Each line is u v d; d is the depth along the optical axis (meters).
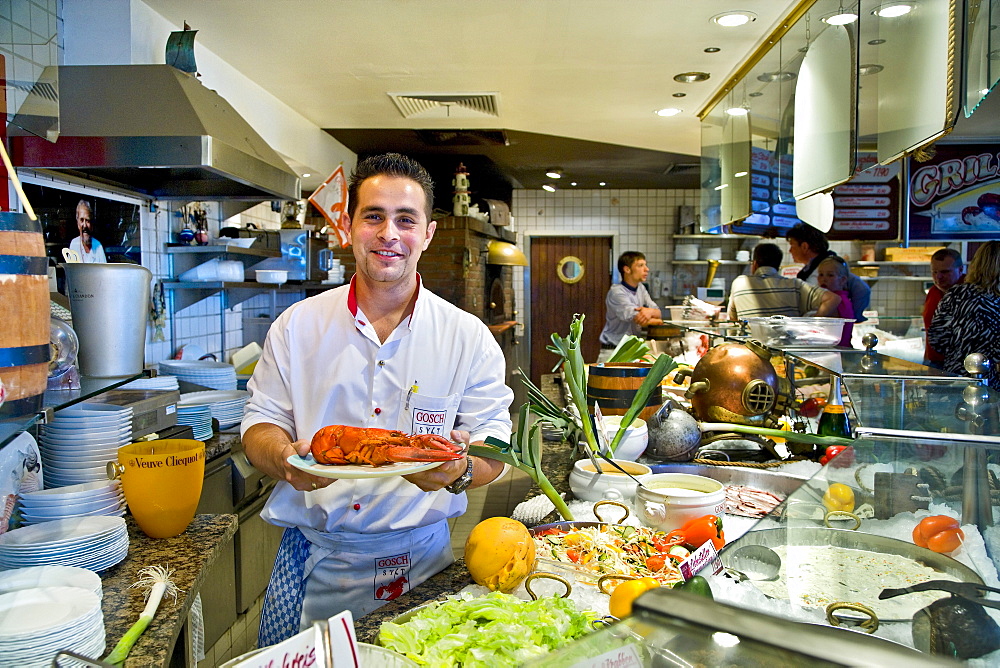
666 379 3.17
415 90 4.42
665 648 0.63
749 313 4.30
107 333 1.93
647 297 6.11
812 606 0.90
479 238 6.94
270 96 4.50
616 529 1.32
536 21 3.31
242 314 4.57
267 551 3.09
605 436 1.72
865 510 1.16
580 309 9.20
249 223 4.48
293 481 1.29
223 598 2.66
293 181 3.37
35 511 1.50
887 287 7.86
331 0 3.04
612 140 5.94
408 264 1.46
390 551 1.56
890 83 2.39
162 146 2.53
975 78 1.91
